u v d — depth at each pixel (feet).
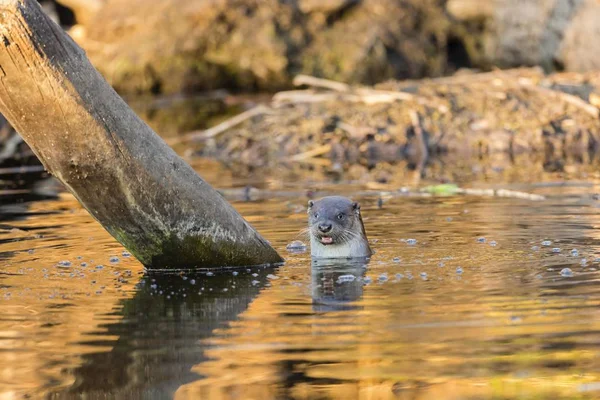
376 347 56.44
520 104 170.60
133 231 77.36
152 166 75.10
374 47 226.58
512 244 85.92
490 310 63.36
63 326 61.98
